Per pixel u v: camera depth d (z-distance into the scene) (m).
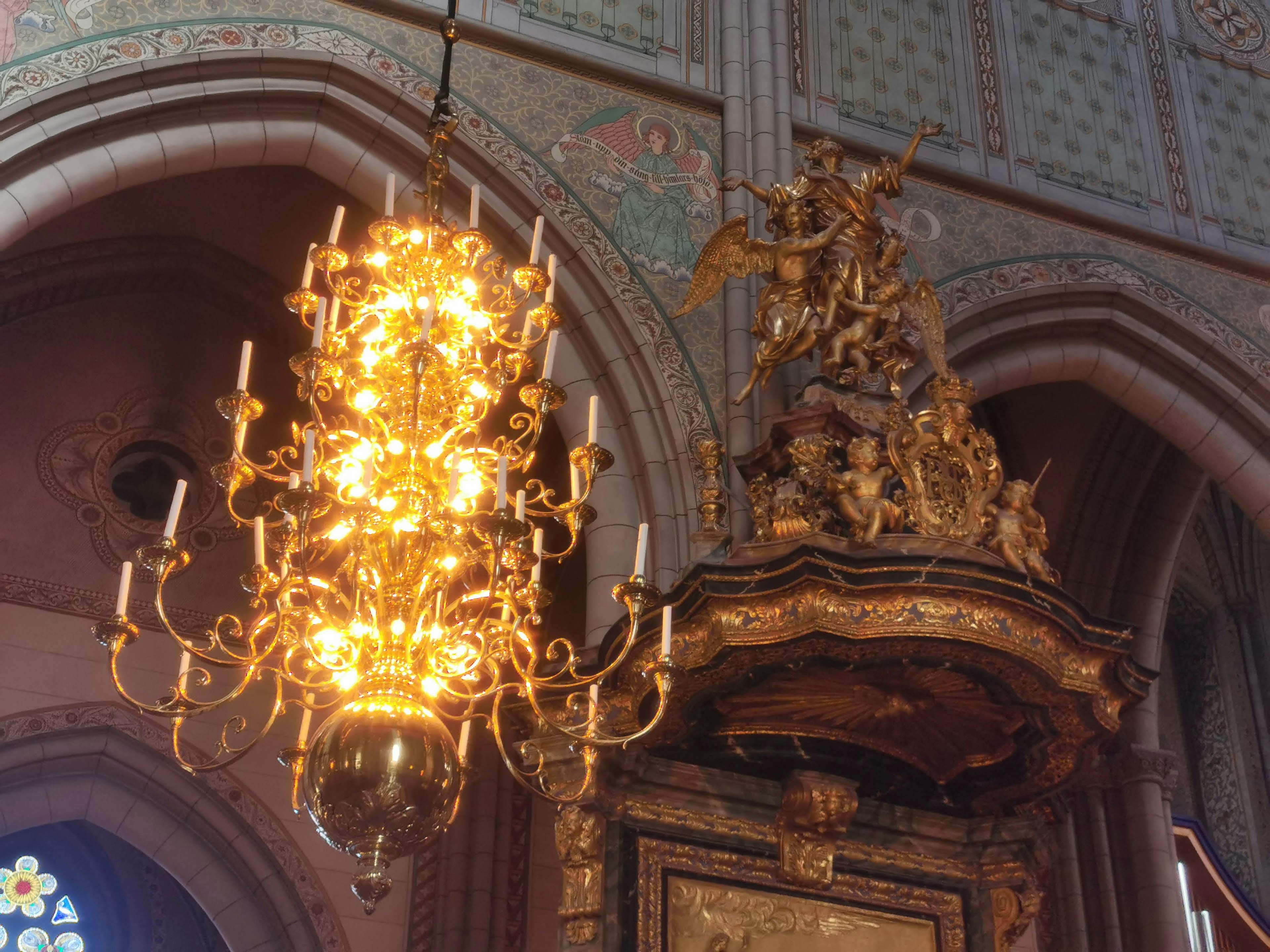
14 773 11.68
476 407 8.42
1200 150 14.22
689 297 9.97
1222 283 13.28
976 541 8.32
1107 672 8.22
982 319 12.12
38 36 9.89
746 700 8.52
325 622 7.46
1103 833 13.57
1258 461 12.52
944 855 9.56
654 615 8.01
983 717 8.67
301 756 7.50
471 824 12.61
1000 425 14.83
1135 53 14.55
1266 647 17.86
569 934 8.23
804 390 9.45
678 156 11.65
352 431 8.20
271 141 10.52
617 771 8.66
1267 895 16.45
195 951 13.86
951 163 12.87
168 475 13.11
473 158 10.94
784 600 7.74
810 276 9.74
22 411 12.71
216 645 7.53
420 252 8.40
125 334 13.30
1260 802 17.03
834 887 9.12
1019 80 13.73
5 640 11.97
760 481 8.66
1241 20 15.43
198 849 12.06
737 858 8.91
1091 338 12.65
